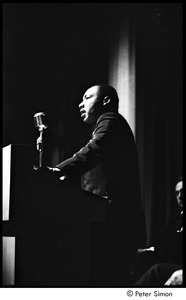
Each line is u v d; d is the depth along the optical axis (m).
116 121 3.30
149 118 7.27
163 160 7.09
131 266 3.16
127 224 3.19
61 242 2.87
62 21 8.16
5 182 2.87
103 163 3.27
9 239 2.98
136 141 7.26
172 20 7.31
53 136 8.13
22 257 2.82
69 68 8.09
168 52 7.29
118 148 3.25
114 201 3.20
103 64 7.78
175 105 7.17
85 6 7.96
